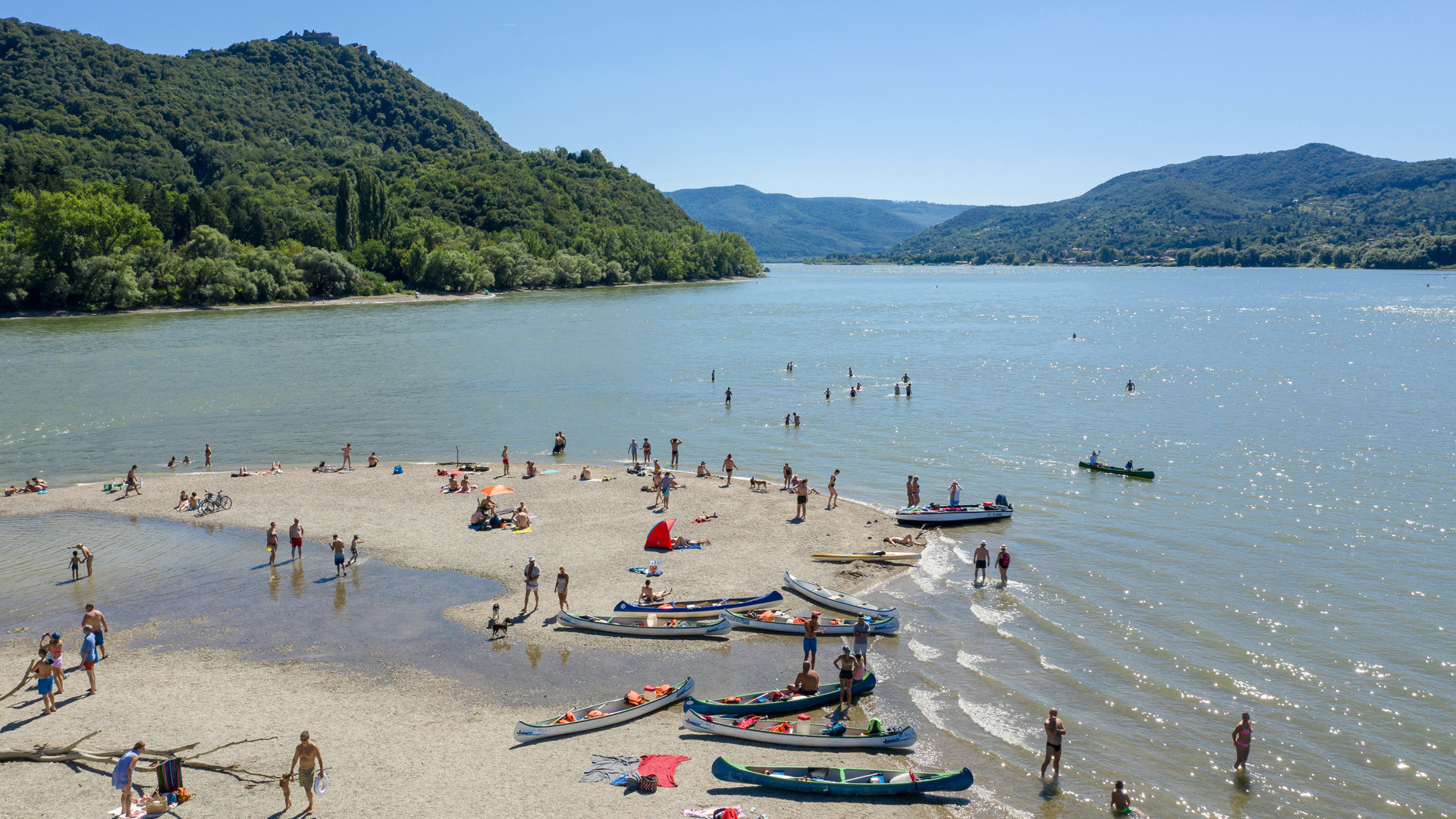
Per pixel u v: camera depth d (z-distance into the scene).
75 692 27.78
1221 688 28.61
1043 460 60.38
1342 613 34.38
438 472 56.38
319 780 22.22
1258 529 45.03
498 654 30.78
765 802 22.38
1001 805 22.53
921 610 34.94
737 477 56.34
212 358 105.50
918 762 24.39
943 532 44.91
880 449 63.88
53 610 34.31
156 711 26.59
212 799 21.95
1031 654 31.03
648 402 82.31
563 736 25.53
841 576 38.56
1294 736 25.70
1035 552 41.88
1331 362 106.81
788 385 91.62
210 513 47.31
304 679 28.84
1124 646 31.64
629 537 43.38
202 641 31.64
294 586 36.91
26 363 99.31
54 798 21.89
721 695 28.20
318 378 93.75
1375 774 23.91
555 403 81.50
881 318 170.50
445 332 135.62
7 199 173.38
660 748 25.00
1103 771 24.00
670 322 159.62
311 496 50.72
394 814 21.45
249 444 65.25
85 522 45.66
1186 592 36.66
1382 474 55.44
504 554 40.78
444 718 26.44
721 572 38.78
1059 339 134.50
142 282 155.88
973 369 103.38
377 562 39.84
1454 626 33.19
